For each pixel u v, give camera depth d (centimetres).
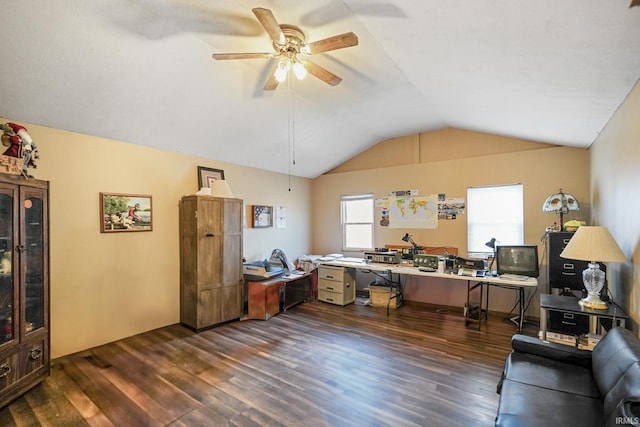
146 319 364
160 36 236
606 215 295
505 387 178
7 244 225
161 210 379
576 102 246
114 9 206
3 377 219
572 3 132
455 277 373
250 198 497
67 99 266
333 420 204
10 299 227
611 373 157
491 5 148
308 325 390
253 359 294
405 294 500
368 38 235
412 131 491
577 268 322
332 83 251
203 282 374
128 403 224
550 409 155
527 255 362
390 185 527
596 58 176
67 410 216
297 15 210
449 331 367
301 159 523
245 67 293
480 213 449
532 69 206
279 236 548
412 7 168
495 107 308
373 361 289
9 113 258
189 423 202
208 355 302
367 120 435
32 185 243
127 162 346
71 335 303
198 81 295
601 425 143
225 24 229
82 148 310
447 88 287
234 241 407
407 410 214
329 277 490
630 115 221
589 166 370
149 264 367
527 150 412
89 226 315
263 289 411
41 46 217
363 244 564
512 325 388
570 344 241
